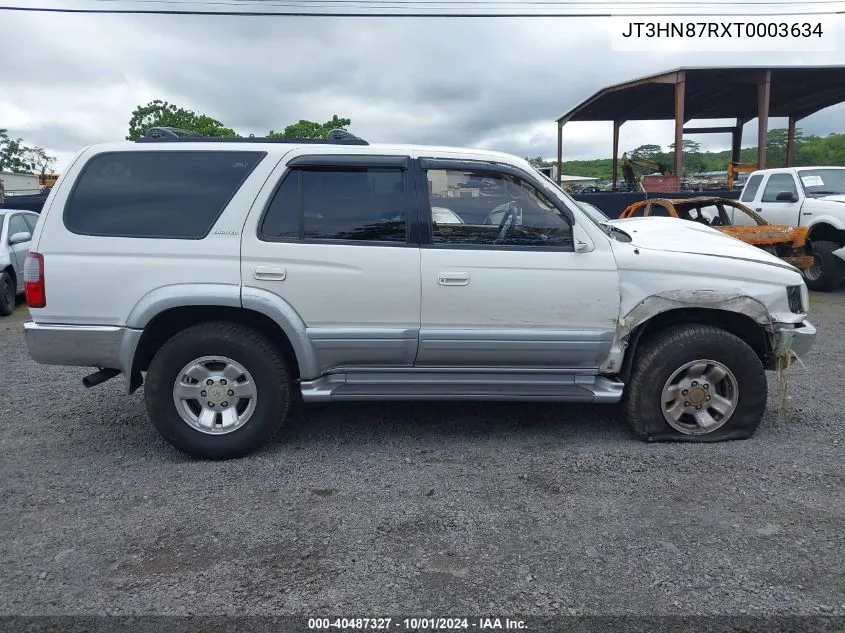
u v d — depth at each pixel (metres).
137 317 3.93
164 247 3.96
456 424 4.79
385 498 3.63
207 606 2.70
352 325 4.09
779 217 11.14
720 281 4.19
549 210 4.19
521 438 4.51
